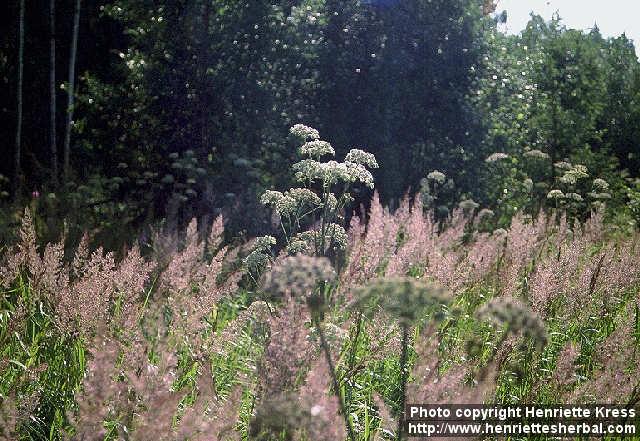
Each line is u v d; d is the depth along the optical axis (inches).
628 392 156.3
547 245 353.7
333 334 158.1
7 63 851.4
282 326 127.3
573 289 229.9
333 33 729.0
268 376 127.3
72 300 180.5
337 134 687.7
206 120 634.8
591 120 1123.9
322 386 107.8
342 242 237.6
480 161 754.2
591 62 1203.2
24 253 214.8
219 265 187.9
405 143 738.8
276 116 645.9
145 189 637.3
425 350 119.6
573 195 502.3
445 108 751.7
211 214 486.6
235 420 113.8
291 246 231.3
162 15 645.9
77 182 619.5
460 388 116.5
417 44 751.7
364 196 671.8
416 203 369.1
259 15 645.3
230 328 179.9
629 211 695.7
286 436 104.7
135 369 139.2
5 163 845.2
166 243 281.1
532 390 169.2
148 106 652.1
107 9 691.4
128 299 190.1
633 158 1644.9
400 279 107.7
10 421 125.7
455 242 357.7
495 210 713.6
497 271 290.7
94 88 683.4
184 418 110.2
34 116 860.6
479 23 785.6
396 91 713.0
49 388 174.2
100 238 390.3
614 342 176.9
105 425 125.3
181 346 185.9
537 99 992.9
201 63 639.8
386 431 145.9
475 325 212.8
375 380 204.1
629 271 246.2
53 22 745.0
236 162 543.5
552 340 224.5
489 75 799.1
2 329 205.0
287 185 577.9
